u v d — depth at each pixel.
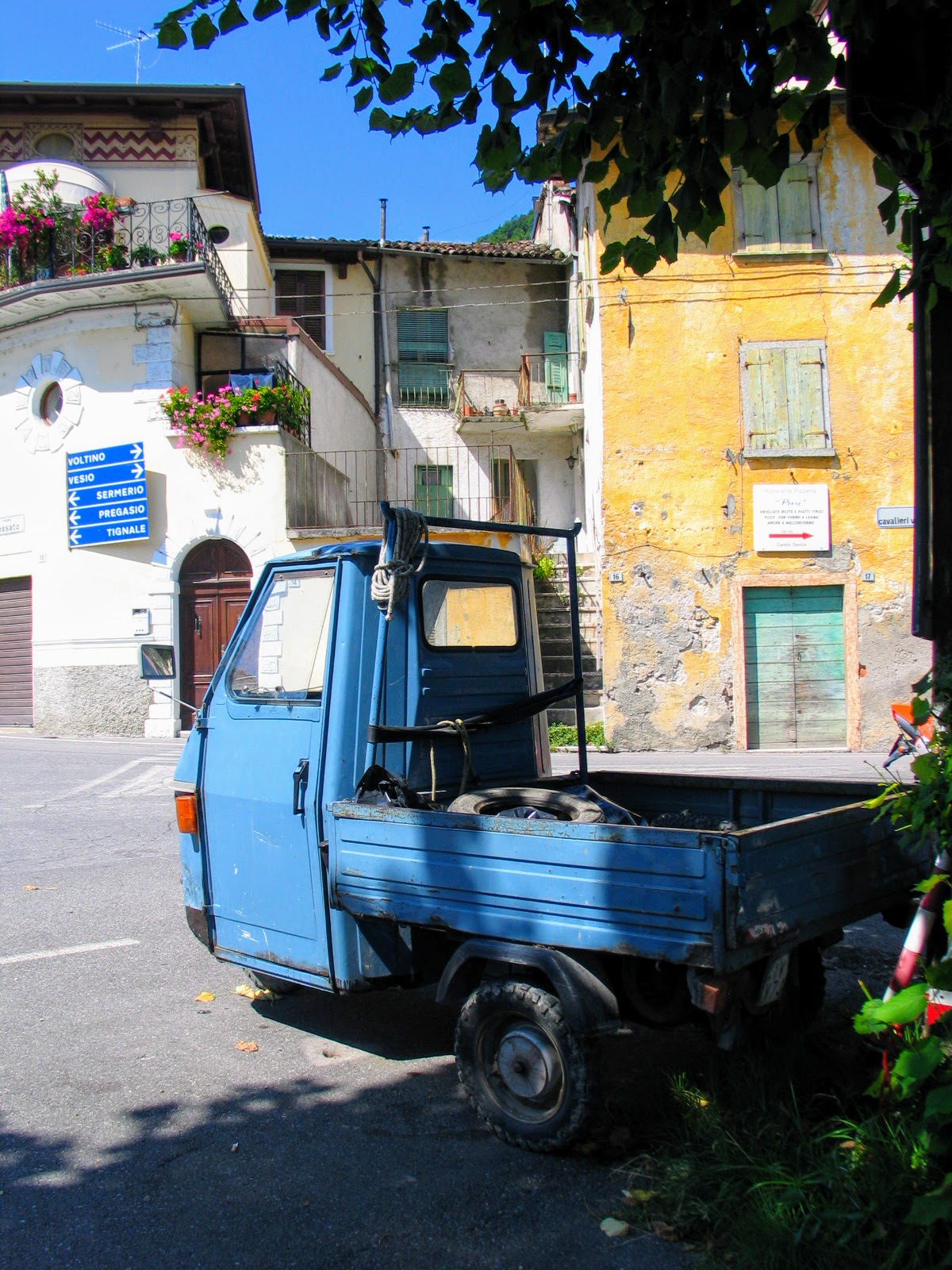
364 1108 3.76
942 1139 2.74
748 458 15.12
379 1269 2.75
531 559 5.77
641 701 15.22
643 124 3.82
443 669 4.43
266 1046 4.38
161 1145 3.48
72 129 19.05
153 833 8.93
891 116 3.46
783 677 15.32
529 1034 3.39
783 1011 3.72
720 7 3.47
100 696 16.78
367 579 4.22
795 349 15.13
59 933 6.04
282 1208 3.06
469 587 4.69
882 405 15.11
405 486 22.22
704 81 3.64
